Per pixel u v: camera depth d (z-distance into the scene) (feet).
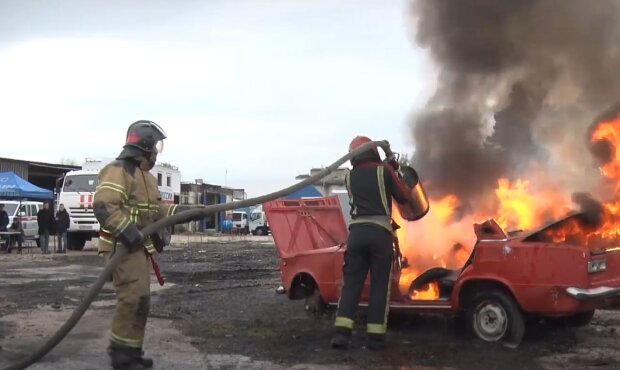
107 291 31.71
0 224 64.59
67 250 72.59
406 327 21.25
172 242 98.48
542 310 17.30
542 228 18.63
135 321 15.56
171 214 16.39
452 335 19.97
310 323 22.34
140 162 15.94
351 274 18.11
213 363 16.65
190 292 31.71
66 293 30.99
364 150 18.01
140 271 15.47
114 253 15.14
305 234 23.70
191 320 23.13
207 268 47.32
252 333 20.61
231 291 32.17
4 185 65.62
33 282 35.94
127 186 15.33
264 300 28.55
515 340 17.85
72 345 18.78
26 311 25.23
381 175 17.92
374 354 17.51
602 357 17.20
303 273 22.18
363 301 20.10
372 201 17.90
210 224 173.37
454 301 18.66
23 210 74.59
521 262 17.57
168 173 109.91
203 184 187.01
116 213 14.73
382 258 17.81
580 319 20.47
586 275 16.85
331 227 24.32
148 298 15.72
